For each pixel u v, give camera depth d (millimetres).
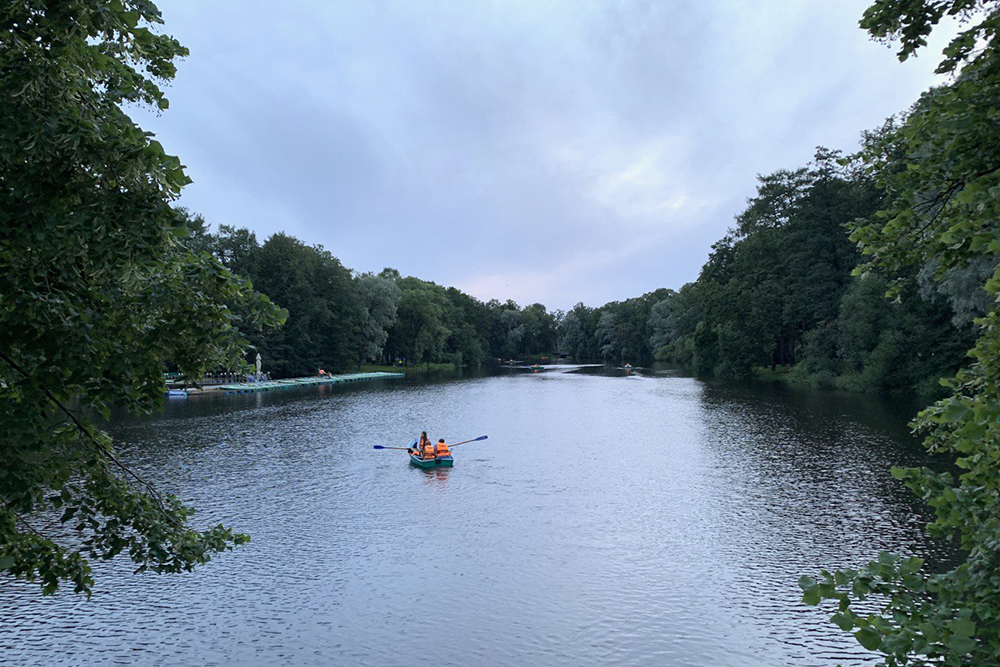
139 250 4441
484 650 11195
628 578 14172
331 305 82562
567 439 32250
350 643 11406
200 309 5320
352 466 25422
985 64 5336
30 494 5004
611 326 147500
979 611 4211
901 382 47062
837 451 27109
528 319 170375
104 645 11289
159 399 5586
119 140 4484
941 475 5125
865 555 15164
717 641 11469
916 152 5773
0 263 4660
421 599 13156
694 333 93250
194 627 11961
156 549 5828
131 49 5199
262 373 69562
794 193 66062
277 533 17109
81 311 4906
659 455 27562
